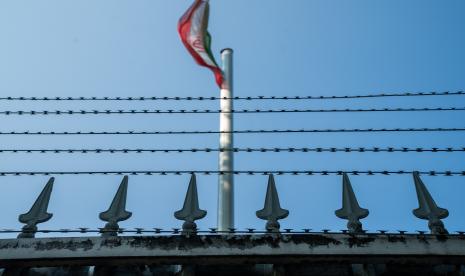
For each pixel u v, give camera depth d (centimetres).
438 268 427
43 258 414
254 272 429
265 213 454
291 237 422
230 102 891
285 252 414
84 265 423
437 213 443
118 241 423
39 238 425
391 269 426
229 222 746
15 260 414
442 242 418
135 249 418
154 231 425
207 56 1071
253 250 416
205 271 430
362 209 449
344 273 426
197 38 1094
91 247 420
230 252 415
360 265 421
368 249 414
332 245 417
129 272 430
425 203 455
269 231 429
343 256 414
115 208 462
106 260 417
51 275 430
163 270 431
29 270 429
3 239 424
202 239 423
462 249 414
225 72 1052
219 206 764
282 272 420
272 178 490
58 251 418
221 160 803
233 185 782
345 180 480
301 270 429
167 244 420
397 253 412
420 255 411
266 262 420
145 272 431
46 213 460
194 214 452
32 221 453
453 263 417
